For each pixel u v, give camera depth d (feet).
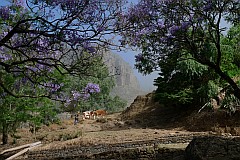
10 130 82.17
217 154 38.47
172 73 107.14
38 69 30.53
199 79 103.65
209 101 93.20
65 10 22.49
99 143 77.87
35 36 24.79
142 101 146.61
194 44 42.27
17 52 26.03
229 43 86.38
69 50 24.36
